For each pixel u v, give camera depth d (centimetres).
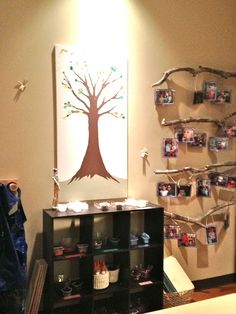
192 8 306
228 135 320
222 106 324
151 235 283
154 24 292
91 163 274
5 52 245
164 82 298
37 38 253
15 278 222
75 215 238
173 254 312
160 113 298
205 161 320
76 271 273
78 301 266
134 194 292
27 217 258
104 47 274
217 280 334
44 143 260
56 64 259
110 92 277
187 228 315
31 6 251
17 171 253
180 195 303
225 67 324
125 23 281
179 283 289
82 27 266
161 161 301
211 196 324
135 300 290
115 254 280
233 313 182
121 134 283
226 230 335
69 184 267
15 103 250
